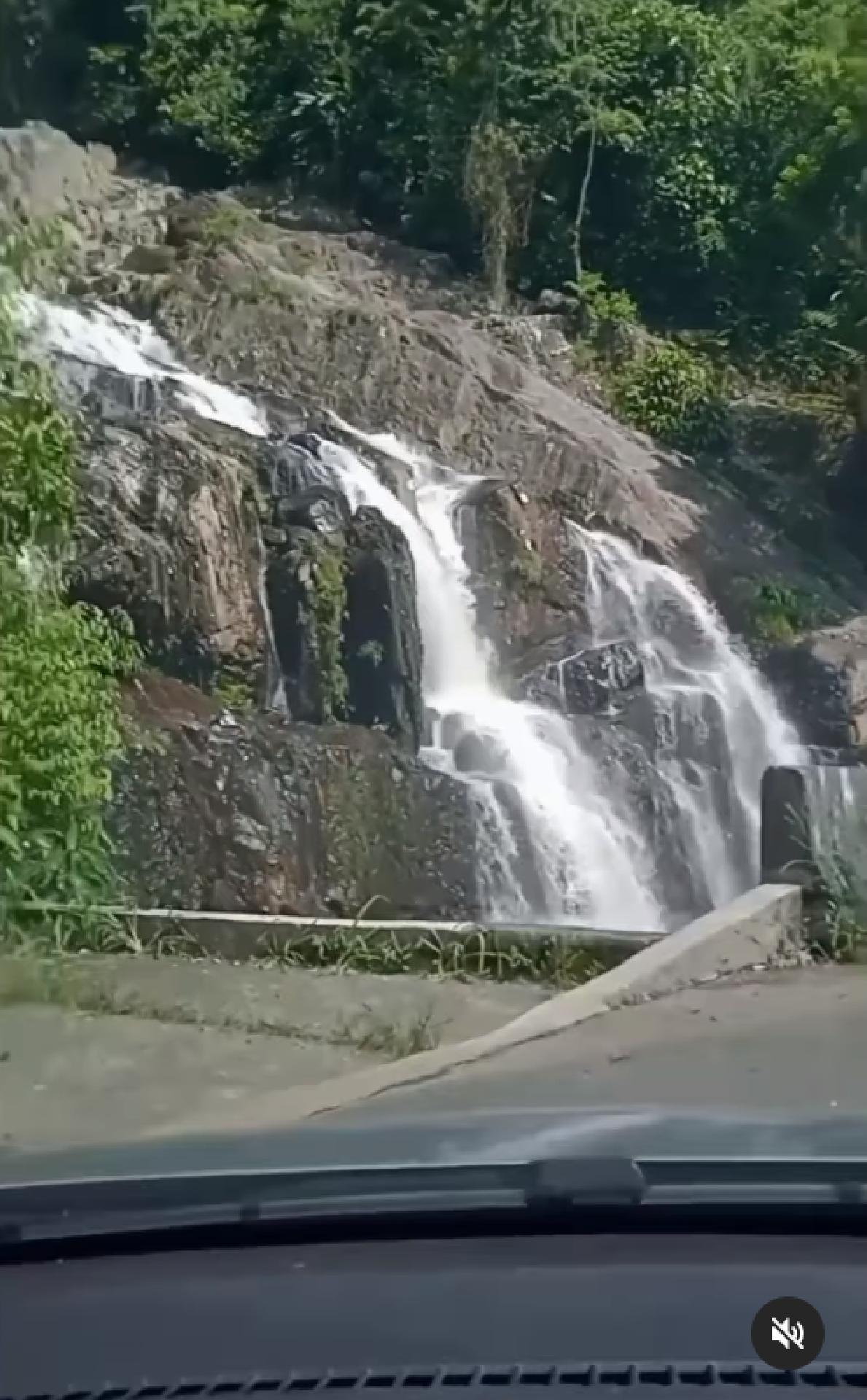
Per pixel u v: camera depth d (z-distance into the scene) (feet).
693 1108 12.73
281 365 86.58
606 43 115.65
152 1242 8.87
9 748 32.27
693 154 113.80
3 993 28.66
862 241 109.70
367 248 106.01
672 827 68.69
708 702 73.97
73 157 94.79
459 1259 8.54
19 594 33.30
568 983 30.66
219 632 60.34
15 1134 20.48
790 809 32.94
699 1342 7.22
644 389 101.35
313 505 66.69
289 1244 8.91
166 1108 21.98
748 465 99.09
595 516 84.53
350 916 52.16
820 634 82.02
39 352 43.24
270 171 114.11
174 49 114.62
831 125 112.68
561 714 71.82
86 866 33.76
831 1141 10.55
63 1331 7.73
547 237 112.68
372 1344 7.30
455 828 57.41
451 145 111.55
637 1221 8.87
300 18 115.14
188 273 89.45
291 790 53.01
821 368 108.27
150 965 31.32
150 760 49.26
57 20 113.91
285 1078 23.81
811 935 32.14
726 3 120.57
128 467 60.64
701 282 113.29
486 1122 11.76
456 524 77.36
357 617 65.92
